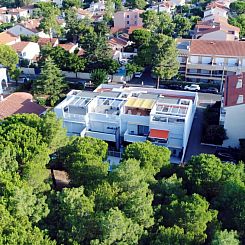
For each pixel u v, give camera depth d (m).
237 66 84.44
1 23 145.75
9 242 27.09
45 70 77.69
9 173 35.75
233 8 148.62
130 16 141.38
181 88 85.94
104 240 27.98
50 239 29.84
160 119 57.12
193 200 33.53
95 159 40.50
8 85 91.00
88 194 34.97
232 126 59.88
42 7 157.12
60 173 47.88
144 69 95.50
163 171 42.16
